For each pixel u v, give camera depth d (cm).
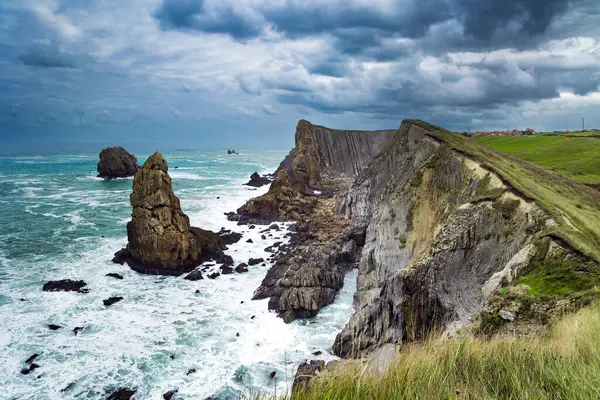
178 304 3388
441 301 2489
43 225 5612
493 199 2831
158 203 4109
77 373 2409
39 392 2238
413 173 4350
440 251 2652
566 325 1397
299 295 3244
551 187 3684
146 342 2775
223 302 3444
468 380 624
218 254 4519
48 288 3531
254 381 2383
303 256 4178
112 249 4672
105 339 2788
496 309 1927
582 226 2373
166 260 4081
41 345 2680
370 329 2697
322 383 602
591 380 573
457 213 2856
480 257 2591
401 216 3769
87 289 3581
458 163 3709
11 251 4500
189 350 2698
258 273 4138
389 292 2662
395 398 555
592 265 1914
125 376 2403
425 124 5638
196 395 2253
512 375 613
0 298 3331
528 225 2516
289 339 2870
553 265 2062
